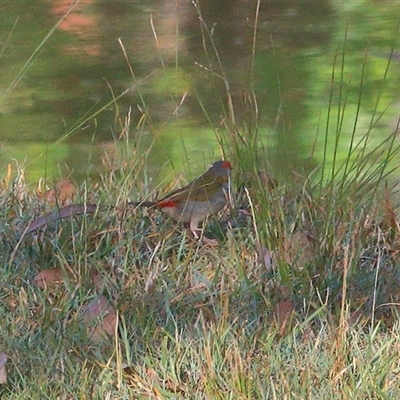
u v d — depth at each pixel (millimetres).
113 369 7301
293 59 17625
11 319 7887
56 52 18438
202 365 7207
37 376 7207
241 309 8188
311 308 8258
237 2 21453
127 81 16781
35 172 12586
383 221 9633
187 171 11688
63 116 15133
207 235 9508
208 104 15039
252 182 9453
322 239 8922
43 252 8898
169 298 8297
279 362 7348
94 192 10125
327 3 21469
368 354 7371
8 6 21141
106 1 21609
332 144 13359
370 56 17781
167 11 21031
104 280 8406
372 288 8539
